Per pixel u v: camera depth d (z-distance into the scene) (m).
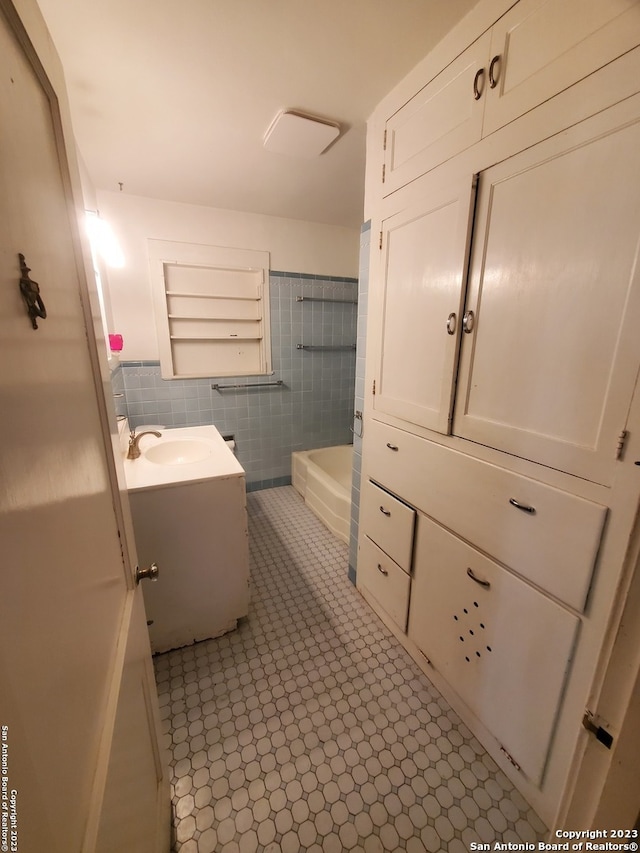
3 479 0.28
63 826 0.33
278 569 2.12
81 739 0.39
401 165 1.28
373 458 1.62
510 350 0.95
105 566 0.56
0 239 0.30
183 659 1.51
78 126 1.53
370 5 0.94
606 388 0.75
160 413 2.74
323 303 3.12
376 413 1.57
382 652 1.54
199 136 1.60
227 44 1.08
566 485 0.84
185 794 1.05
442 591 1.27
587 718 0.45
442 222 1.11
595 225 0.74
